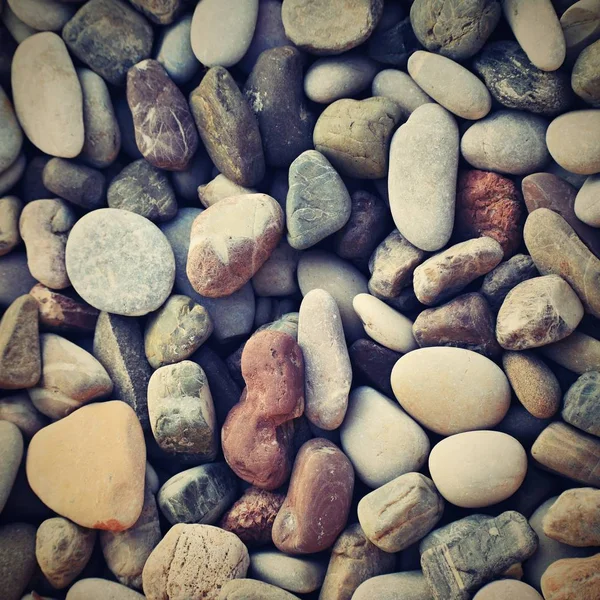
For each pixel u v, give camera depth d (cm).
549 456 36
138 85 40
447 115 39
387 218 40
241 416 38
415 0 39
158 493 39
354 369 39
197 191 41
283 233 40
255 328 41
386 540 36
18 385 39
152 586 37
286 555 38
